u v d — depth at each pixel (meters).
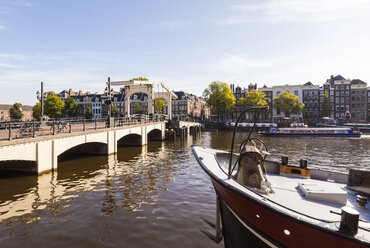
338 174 4.97
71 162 12.86
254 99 52.53
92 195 7.42
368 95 53.84
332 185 4.36
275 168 5.73
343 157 16.33
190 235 5.00
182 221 5.64
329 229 2.62
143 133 21.02
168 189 8.12
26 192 7.57
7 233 4.98
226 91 51.09
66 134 10.91
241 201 3.81
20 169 9.69
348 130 32.31
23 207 6.38
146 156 15.12
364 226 2.79
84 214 5.99
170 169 11.27
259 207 3.44
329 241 2.69
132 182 8.95
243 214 3.89
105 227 5.30
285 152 18.64
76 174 10.05
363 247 2.43
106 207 6.46
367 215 3.35
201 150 6.70
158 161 13.36
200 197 7.35
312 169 5.28
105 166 11.85
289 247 3.17
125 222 5.55
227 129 49.94
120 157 14.60
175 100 64.25
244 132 43.94
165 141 25.73
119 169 11.19
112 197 7.27
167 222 5.58
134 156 15.05
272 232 3.37
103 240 4.74
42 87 16.66
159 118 27.28
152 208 6.43
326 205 3.70
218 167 5.12
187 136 33.28
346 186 4.58
